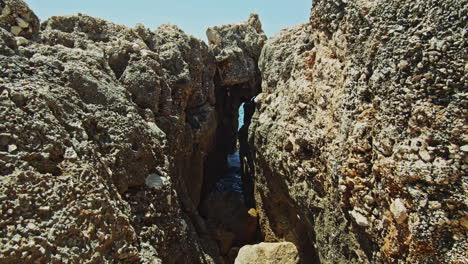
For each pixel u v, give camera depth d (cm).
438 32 305
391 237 334
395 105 334
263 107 775
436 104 300
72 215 260
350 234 432
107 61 528
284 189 660
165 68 685
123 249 298
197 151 795
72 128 324
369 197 373
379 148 350
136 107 488
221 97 1049
